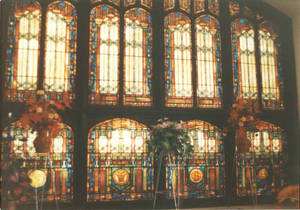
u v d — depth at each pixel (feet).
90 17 16.85
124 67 16.94
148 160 16.75
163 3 17.66
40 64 16.03
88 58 16.56
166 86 17.21
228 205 17.10
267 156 17.85
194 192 16.89
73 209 15.65
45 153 15.35
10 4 15.90
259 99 18.06
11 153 15.15
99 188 16.10
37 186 15.33
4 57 15.37
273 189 17.65
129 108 16.71
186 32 17.76
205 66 17.75
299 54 18.35
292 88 18.37
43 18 16.30
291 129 18.16
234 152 17.53
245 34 18.42
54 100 16.01
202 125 17.47
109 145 16.46
